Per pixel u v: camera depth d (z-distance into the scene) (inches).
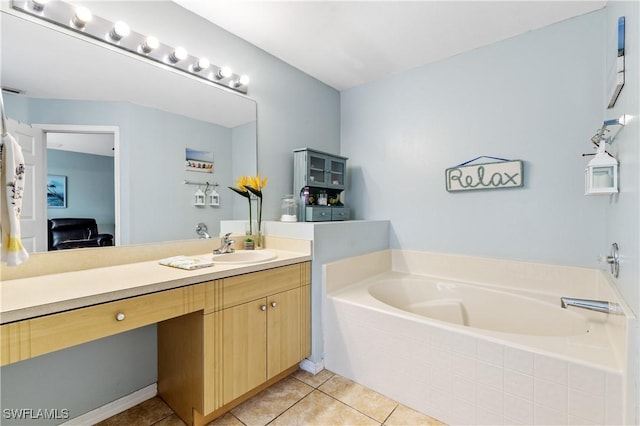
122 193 62.3
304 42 86.4
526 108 80.2
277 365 68.0
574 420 45.8
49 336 37.8
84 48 57.6
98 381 58.9
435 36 82.3
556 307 70.4
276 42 86.3
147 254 65.7
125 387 62.6
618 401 42.5
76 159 56.4
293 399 65.6
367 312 70.1
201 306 53.6
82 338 40.4
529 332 74.6
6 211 39.2
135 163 64.2
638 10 40.7
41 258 52.0
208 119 77.3
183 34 72.1
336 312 76.5
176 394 60.8
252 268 62.1
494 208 85.7
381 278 95.0
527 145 80.1
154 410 62.1
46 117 53.4
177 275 52.4
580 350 48.6
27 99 51.4
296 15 74.2
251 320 62.2
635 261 41.9
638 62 40.5
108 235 60.2
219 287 56.4
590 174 56.0
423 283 92.2
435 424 58.1
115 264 60.9
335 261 83.5
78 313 40.2
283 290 69.5
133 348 63.6
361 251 93.7
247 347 61.4
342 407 63.1
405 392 63.7
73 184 55.9
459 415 56.6
